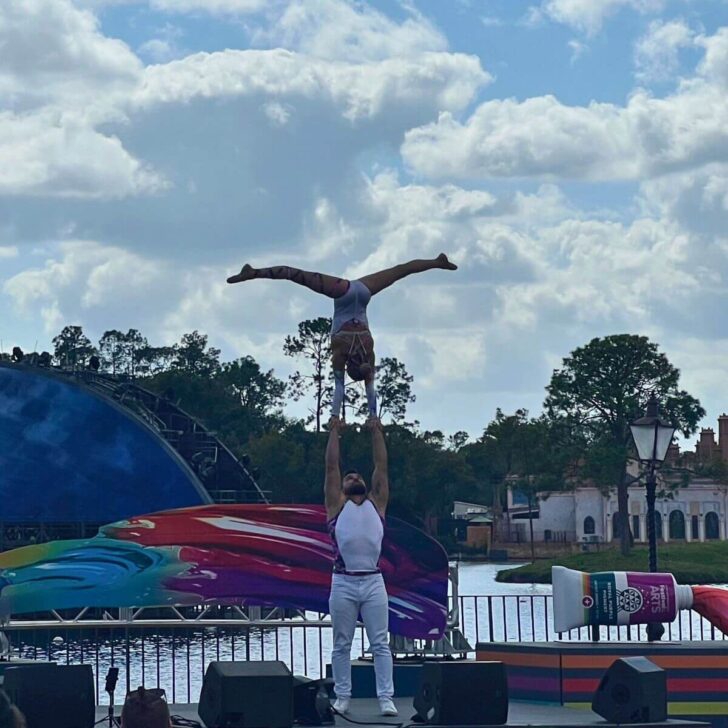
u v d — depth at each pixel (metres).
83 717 14.72
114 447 51.50
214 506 19.89
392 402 113.44
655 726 15.48
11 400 51.09
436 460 114.44
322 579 19.84
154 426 52.47
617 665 15.82
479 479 133.88
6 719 10.43
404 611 19.55
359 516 16.22
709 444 132.88
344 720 15.99
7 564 19.34
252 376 140.88
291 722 14.77
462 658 20.05
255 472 59.28
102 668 28.75
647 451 23.33
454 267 16.92
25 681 14.61
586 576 19.02
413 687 19.08
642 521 123.75
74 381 51.72
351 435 105.56
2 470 50.12
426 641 20.06
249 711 14.63
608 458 94.69
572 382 96.44
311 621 20.33
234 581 19.70
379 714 16.64
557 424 98.19
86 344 147.12
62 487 50.50
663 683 15.80
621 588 18.95
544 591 64.19
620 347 95.44
